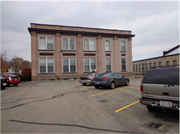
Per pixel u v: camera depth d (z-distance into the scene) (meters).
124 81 11.99
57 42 21.55
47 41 21.34
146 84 4.66
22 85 16.30
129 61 25.36
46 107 6.09
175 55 29.19
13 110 5.83
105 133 3.55
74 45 22.64
